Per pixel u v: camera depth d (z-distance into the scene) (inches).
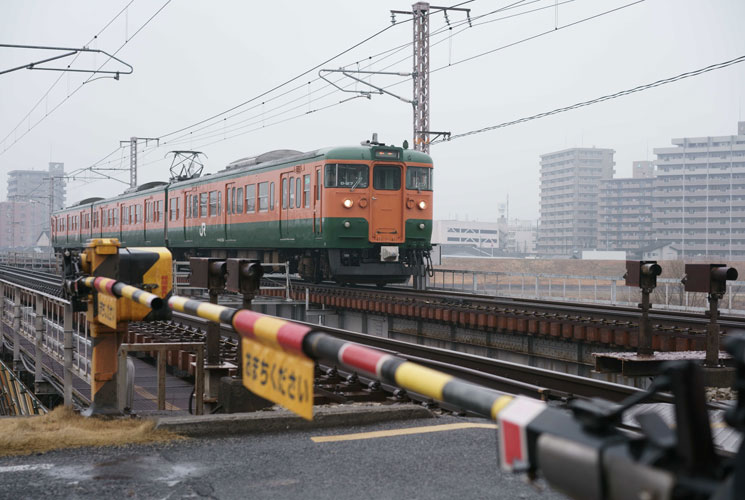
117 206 1418.6
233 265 256.1
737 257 5442.9
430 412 226.4
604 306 633.0
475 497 149.6
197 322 522.9
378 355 86.7
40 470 167.3
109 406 224.4
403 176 777.6
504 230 7012.8
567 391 294.8
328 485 157.2
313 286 871.1
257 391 115.5
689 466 55.2
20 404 480.1
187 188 1108.5
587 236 7145.7
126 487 155.8
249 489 154.7
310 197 786.2
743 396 55.1
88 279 220.5
